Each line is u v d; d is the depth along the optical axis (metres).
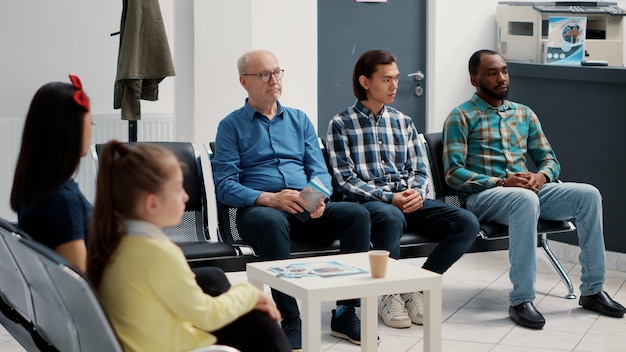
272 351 2.49
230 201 3.95
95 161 3.86
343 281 2.99
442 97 6.42
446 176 4.45
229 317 2.33
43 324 2.58
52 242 2.34
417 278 3.04
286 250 3.76
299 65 5.62
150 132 6.34
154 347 2.23
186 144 4.07
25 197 2.36
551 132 5.41
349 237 3.87
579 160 5.29
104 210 2.23
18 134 5.95
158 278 2.20
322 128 6.22
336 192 4.30
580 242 4.35
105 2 6.29
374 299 3.32
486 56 4.50
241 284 2.43
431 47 6.38
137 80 4.91
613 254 5.20
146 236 2.24
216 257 3.74
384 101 4.22
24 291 2.63
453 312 4.34
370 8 6.27
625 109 5.06
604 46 5.92
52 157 2.35
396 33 6.36
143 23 4.89
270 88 4.05
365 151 4.24
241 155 4.09
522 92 5.59
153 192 2.22
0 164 5.89
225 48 5.33
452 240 4.08
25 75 6.12
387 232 3.96
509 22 6.08
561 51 5.79
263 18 5.45
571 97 5.28
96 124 6.16
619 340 3.92
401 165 4.31
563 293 4.68
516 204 4.16
